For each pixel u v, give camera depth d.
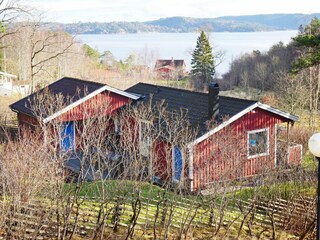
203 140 14.61
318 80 29.14
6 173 8.59
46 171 9.95
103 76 52.41
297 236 10.61
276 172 11.80
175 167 14.02
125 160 12.11
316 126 26.58
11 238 7.89
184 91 19.48
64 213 8.55
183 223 9.22
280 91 33.25
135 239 9.05
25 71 48.88
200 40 62.69
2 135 18.75
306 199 11.45
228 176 12.34
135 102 20.27
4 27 24.44
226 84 55.72
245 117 16.27
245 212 10.80
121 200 9.79
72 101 18.80
